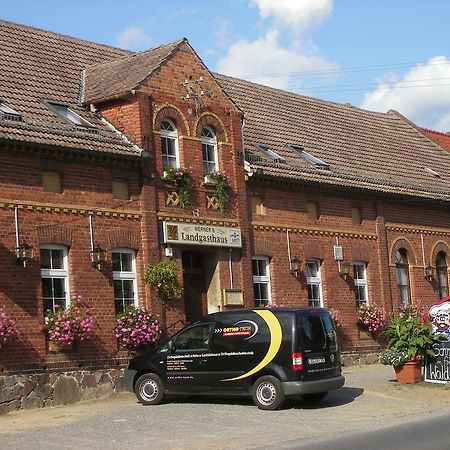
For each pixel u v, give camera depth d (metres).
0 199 20.97
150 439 15.76
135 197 24.08
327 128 35.72
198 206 25.73
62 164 22.42
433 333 22.89
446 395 21.09
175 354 20.12
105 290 23.00
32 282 21.41
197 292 26.22
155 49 26.47
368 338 31.70
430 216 35.75
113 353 22.94
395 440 14.55
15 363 20.77
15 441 16.06
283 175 28.67
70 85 25.94
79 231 22.61
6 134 21.08
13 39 26.33
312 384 18.97
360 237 32.09
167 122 25.38
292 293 28.98
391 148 37.94
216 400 20.77
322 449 13.96
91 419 18.44
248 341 19.34
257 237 27.89
